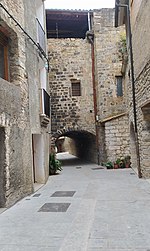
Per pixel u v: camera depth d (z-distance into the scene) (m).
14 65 7.09
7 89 6.10
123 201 6.17
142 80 8.07
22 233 4.22
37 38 9.41
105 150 14.04
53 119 15.55
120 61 15.27
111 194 7.01
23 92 7.32
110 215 5.07
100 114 15.05
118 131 13.73
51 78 15.70
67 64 15.76
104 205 5.87
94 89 15.64
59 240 3.87
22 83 7.26
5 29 6.67
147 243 3.65
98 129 15.23
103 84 15.16
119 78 15.30
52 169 11.73
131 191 7.29
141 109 8.40
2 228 4.49
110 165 13.16
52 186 8.74
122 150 13.66
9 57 7.09
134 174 10.70
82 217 5.00
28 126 7.62
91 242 3.75
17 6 7.18
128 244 3.63
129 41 10.41
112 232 4.13
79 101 15.65
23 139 7.10
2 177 5.83
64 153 29.41
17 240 3.92
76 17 16.25
